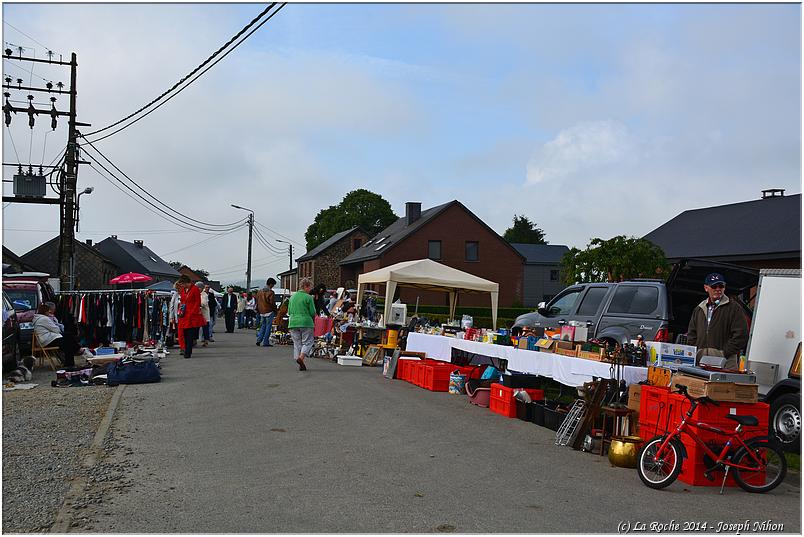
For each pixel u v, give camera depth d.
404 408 10.64
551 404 9.71
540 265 69.12
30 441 7.89
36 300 16.97
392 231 60.22
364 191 85.00
